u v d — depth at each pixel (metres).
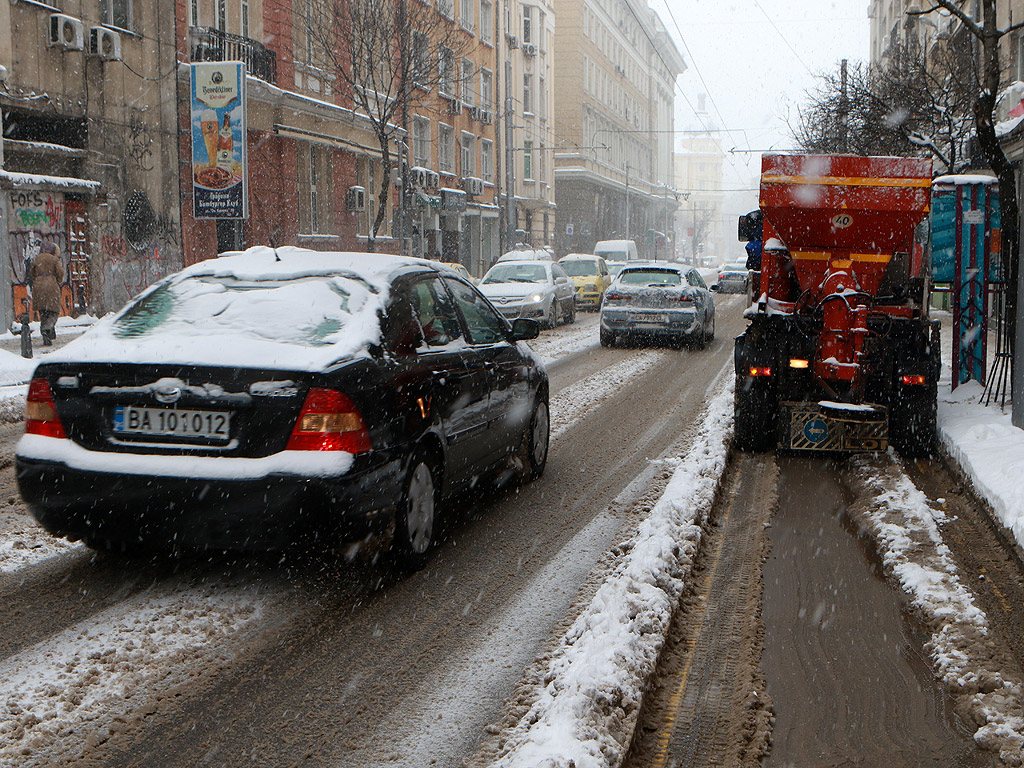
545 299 22.12
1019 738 3.54
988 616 4.74
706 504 6.46
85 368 4.72
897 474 7.71
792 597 5.03
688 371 14.88
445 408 5.52
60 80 19.98
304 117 28.39
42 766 3.25
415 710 3.71
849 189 8.31
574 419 10.45
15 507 6.50
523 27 55.78
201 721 3.60
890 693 3.96
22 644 4.23
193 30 23.72
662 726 3.66
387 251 35.09
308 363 4.62
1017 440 7.73
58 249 19.23
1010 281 9.92
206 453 4.59
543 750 3.18
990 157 10.20
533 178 57.38
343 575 5.24
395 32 28.64
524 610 4.75
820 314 8.47
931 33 30.23
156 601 4.79
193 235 24.14
